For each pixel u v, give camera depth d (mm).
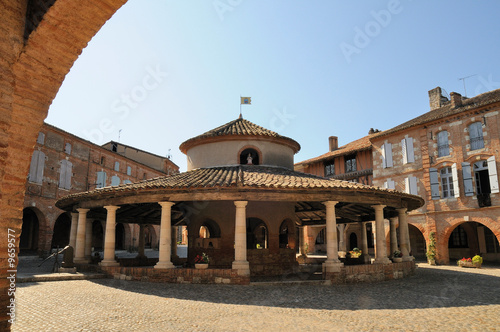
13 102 4297
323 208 19016
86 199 15930
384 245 15219
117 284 12586
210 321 7613
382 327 7297
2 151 3912
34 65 4418
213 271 12789
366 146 34188
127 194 13930
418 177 28953
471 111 25828
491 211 24438
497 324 7609
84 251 17734
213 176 14523
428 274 18109
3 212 4098
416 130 29516
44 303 9273
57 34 4418
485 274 18703
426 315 8359
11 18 4117
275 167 17188
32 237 30516
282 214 15914
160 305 9133
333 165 38750
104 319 7664
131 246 40031
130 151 45125
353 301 9914
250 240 17062
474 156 25562
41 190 28578
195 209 15875
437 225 27344
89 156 34625
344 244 36719
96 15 4492
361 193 14023
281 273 15305
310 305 9312
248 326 7262
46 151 29328
